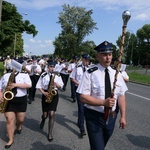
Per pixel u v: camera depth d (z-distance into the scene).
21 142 5.38
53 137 5.80
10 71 5.37
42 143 5.39
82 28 62.62
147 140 5.91
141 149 5.32
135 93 14.73
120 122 3.54
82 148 5.20
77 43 62.78
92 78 3.39
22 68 5.28
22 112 5.41
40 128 6.40
